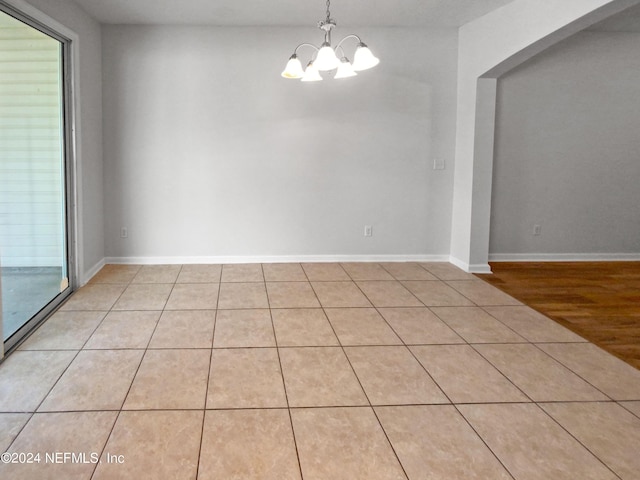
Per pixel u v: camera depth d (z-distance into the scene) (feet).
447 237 18.80
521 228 19.24
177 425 7.59
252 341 10.92
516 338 11.38
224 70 17.07
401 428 7.64
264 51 17.10
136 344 10.62
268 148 17.61
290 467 6.66
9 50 10.79
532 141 18.71
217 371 9.43
